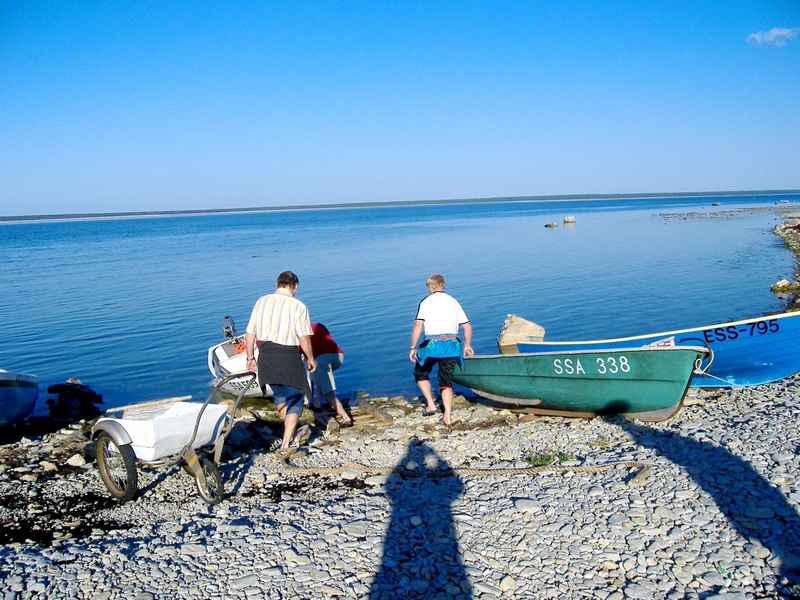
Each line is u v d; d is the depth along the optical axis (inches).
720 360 397.1
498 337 636.1
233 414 265.1
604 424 346.6
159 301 1005.8
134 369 606.2
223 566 204.8
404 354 626.8
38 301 1032.8
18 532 240.5
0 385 353.4
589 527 216.7
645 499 233.9
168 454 261.6
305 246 2158.0
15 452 340.2
